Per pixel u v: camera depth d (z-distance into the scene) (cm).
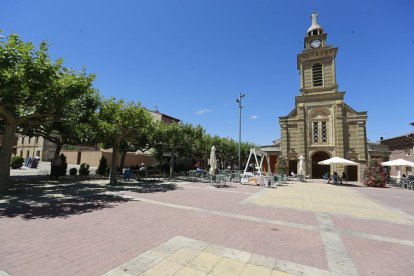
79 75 1080
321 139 3006
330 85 3064
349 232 656
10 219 657
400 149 3984
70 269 384
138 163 3759
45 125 1641
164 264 413
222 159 4219
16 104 990
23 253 441
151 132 1908
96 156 3747
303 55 3228
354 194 1594
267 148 3781
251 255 468
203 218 741
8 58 831
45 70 914
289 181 2650
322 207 1031
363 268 430
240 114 2781
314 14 3434
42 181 1591
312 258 466
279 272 401
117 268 392
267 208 952
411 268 436
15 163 2719
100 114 1520
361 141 2847
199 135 2608
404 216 907
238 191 1462
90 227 609
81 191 1201
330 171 2941
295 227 686
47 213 736
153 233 579
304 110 3100
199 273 385
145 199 1036
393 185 2427
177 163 3809
